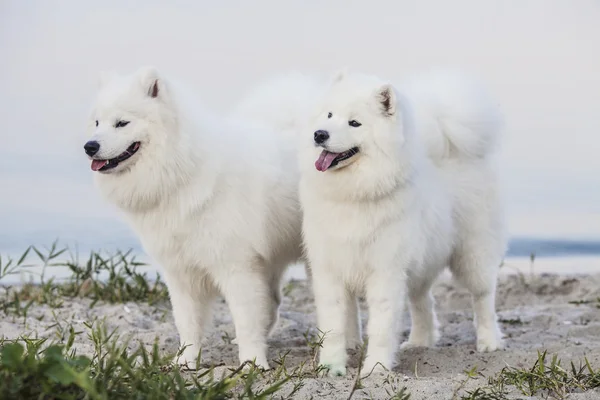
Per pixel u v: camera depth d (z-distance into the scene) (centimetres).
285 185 1036
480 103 1098
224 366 955
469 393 795
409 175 935
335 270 966
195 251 955
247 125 1062
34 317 1228
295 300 1532
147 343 1118
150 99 923
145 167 921
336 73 967
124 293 1391
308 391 823
